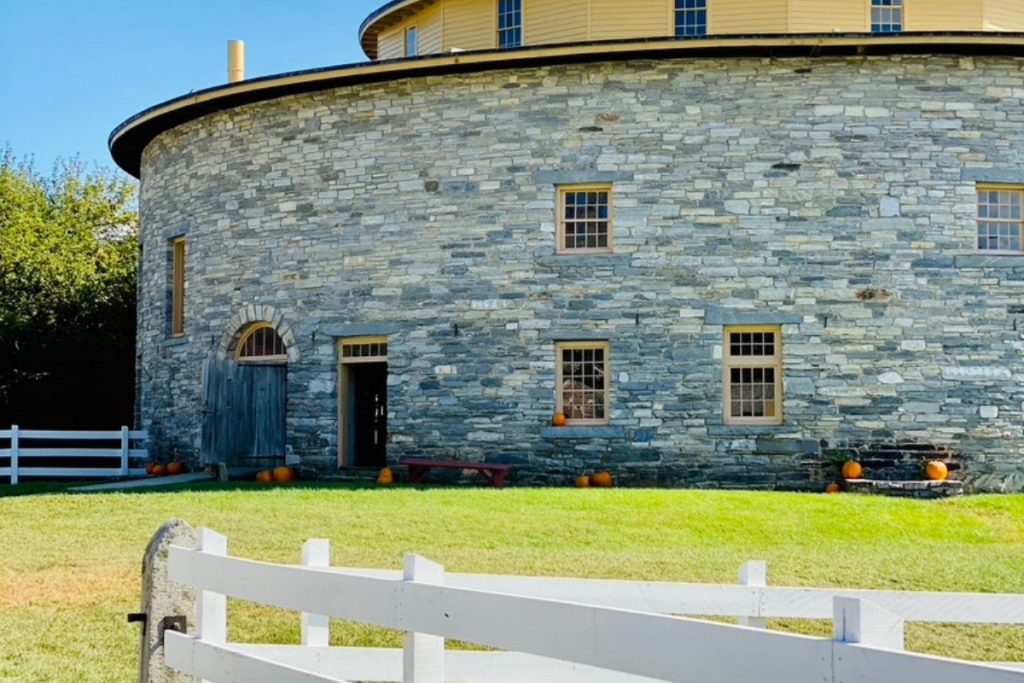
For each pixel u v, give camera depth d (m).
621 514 16.88
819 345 21.30
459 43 27.11
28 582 12.90
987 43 21.06
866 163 21.47
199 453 25.50
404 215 22.94
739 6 24.78
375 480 22.69
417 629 5.48
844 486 20.80
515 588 7.38
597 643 4.65
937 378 21.23
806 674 3.96
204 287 25.61
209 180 25.64
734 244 21.50
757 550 14.80
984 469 21.19
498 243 22.28
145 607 7.21
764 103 21.61
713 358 21.39
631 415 21.55
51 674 9.32
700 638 4.29
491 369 22.22
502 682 7.32
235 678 6.44
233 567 6.61
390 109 23.16
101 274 37.22
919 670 3.64
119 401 36.66
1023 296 21.48
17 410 35.44
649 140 21.77
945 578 13.01
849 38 20.95
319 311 23.66
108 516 17.52
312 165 23.92
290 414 23.84
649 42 21.25
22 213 36.94
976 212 21.56
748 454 21.28
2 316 33.91
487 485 21.81
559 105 22.11
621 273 21.72
